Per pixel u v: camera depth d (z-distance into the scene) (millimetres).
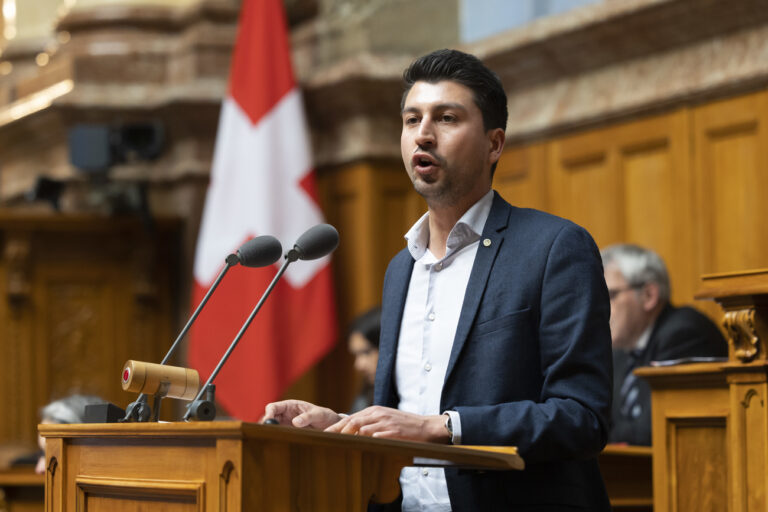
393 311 6238
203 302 5941
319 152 17531
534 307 5645
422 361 5945
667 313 10547
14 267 18156
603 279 5695
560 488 5516
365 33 16938
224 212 16562
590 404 5348
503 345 5605
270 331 16219
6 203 19344
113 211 17922
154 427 4793
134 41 18328
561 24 14414
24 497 12609
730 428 7480
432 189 5945
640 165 14102
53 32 20406
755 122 12812
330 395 17109
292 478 4586
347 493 4809
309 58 17797
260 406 16047
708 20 13039
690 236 13453
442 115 5965
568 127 14891
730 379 7312
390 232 16938
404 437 5137
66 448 5520
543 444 5199
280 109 16734
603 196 14523
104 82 18125
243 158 16656
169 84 18203
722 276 7340
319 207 17062
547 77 15188
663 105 13750
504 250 5836
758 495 7094
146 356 18328
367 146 16812
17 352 18172
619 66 14312
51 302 18375
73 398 11383
